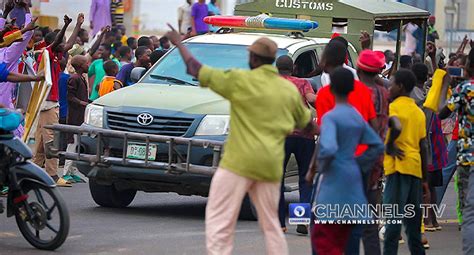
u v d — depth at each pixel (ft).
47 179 81.46
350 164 66.23
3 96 113.29
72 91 124.16
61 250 82.84
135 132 98.17
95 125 100.63
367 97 73.36
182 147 96.22
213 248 67.10
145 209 106.93
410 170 75.87
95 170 99.35
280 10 132.16
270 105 66.54
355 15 128.98
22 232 83.35
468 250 77.15
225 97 66.64
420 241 77.82
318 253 67.67
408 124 75.97
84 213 102.12
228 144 67.41
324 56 77.66
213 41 110.42
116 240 87.92
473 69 79.51
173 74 107.96
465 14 214.48
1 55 105.40
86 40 148.15
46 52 109.50
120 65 142.00
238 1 184.03
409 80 76.69
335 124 65.82
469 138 78.64
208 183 96.27
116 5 179.01
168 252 83.51
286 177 101.86
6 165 82.28
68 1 175.83
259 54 67.10
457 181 81.76
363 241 75.25
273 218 68.23
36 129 119.96
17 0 128.57
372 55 76.13
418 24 141.79
